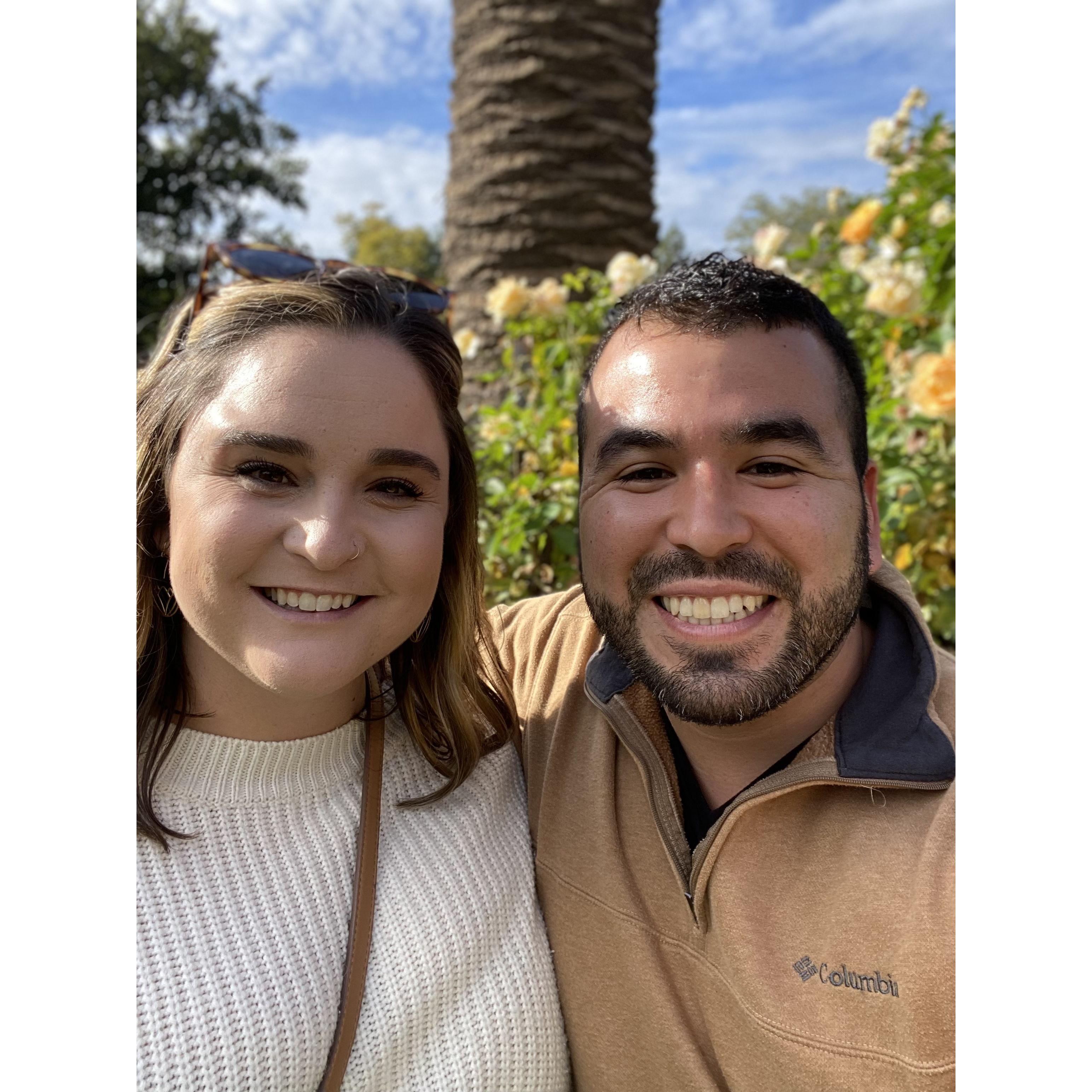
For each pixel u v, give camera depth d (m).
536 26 3.78
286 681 1.35
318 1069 1.38
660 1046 1.53
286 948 1.41
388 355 1.39
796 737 1.60
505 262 3.87
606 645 1.80
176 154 19.86
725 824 1.47
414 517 1.41
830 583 1.51
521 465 3.00
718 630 1.51
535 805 1.75
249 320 1.37
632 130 3.91
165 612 1.46
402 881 1.54
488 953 1.55
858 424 1.61
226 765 1.48
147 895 1.36
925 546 2.63
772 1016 1.40
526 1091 1.53
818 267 3.93
